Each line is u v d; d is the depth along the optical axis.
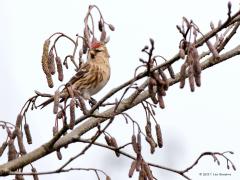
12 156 9.70
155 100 8.54
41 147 9.71
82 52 11.17
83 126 10.33
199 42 8.15
